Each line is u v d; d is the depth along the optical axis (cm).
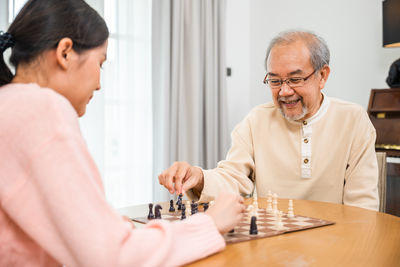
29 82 81
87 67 83
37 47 79
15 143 66
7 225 71
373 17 370
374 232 117
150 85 369
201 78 402
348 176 186
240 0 460
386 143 309
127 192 358
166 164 366
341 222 131
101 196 68
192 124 386
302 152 192
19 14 82
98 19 85
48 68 80
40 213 66
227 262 87
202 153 406
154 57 366
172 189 152
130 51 357
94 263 63
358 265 87
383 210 205
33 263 74
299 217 138
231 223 97
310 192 191
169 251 74
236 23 455
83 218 64
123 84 354
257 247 100
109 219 67
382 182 206
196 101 387
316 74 177
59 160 65
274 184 197
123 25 353
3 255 72
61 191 64
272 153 200
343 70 392
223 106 417
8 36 79
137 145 365
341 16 392
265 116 207
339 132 190
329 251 97
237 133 211
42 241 66
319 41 178
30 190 66
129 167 359
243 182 189
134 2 359
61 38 79
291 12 430
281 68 174
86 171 67
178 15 373
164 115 366
